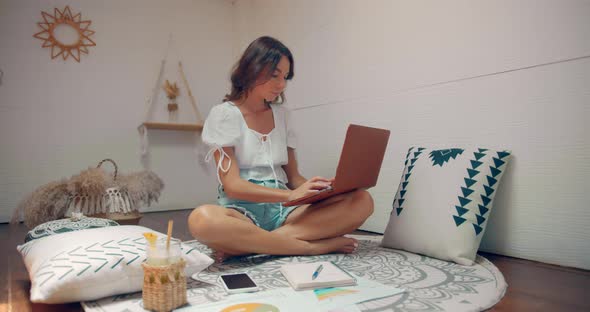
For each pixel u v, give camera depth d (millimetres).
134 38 3418
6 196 2895
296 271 1160
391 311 896
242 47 3674
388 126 2025
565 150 1352
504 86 1521
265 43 1492
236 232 1329
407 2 1915
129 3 3398
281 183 1598
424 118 1833
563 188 1359
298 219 1518
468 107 1646
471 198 1420
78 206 1955
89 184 1945
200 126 3471
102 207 2012
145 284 920
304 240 1484
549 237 1399
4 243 1991
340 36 2352
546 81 1398
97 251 1025
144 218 2924
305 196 1278
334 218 1493
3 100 2898
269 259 1442
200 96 3740
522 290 1100
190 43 3693
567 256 1353
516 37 1481
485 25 1581
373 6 2111
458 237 1383
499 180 1458
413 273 1240
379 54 2076
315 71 2564
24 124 2969
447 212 1438
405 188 1631
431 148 1797
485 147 1583
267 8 3225
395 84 1982
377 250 1607
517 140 1483
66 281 930
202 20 3764
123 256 1015
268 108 1696
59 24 3105
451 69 1710
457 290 1060
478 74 1607
